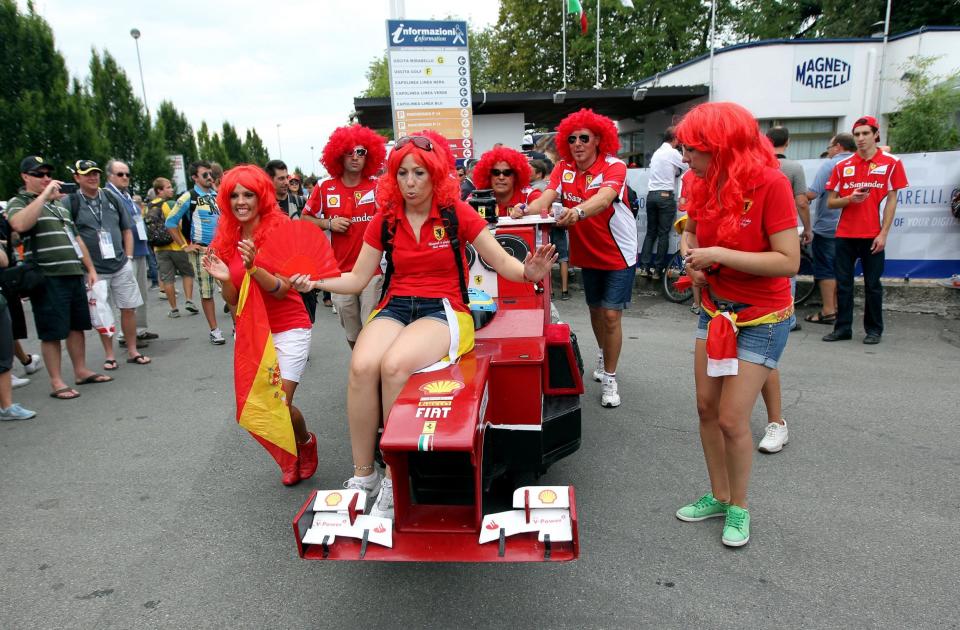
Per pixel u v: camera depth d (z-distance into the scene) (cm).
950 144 1398
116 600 272
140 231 729
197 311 933
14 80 1952
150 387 573
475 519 231
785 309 277
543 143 943
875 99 1678
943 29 1567
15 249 511
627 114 2053
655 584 272
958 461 376
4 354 483
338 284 297
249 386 310
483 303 336
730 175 253
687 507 323
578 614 255
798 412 458
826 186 628
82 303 565
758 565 283
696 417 458
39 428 475
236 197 324
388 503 255
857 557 286
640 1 2903
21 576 290
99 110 2495
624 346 653
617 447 410
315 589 277
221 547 312
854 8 2673
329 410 497
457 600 266
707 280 286
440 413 229
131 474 394
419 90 1102
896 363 566
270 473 392
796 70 1655
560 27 2947
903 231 796
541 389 294
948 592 260
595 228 443
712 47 1689
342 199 465
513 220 377
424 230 285
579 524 321
